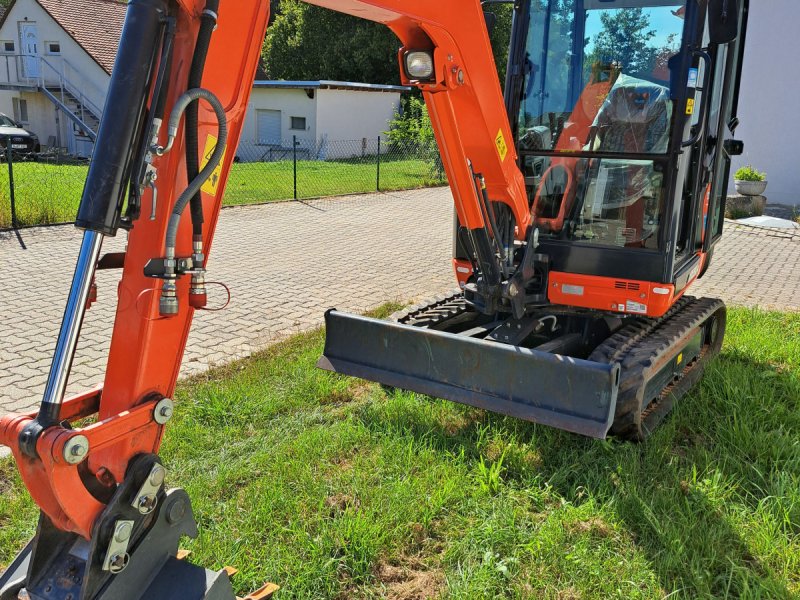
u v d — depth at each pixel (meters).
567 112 4.33
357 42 28.97
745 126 14.37
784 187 14.36
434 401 4.56
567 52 4.29
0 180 12.88
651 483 3.66
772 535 3.24
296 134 24.62
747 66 14.08
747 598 2.83
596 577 2.97
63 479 1.93
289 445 4.05
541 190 4.51
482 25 3.21
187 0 2.01
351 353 4.49
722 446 4.02
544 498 3.56
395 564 3.11
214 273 8.23
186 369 5.32
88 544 2.17
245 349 5.79
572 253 4.30
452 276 8.39
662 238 4.06
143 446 2.21
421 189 16.73
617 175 4.25
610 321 4.69
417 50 3.03
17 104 26.86
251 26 2.25
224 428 4.29
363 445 4.04
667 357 4.27
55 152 23.59
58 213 10.64
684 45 3.87
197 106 2.07
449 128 3.34
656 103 4.05
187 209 2.20
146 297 2.14
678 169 4.00
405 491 3.52
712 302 5.25
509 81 4.42
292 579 2.94
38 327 6.06
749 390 4.67
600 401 3.63
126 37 1.93
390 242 10.40
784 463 3.82
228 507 3.43
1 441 1.95
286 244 10.03
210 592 2.22
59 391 1.95
